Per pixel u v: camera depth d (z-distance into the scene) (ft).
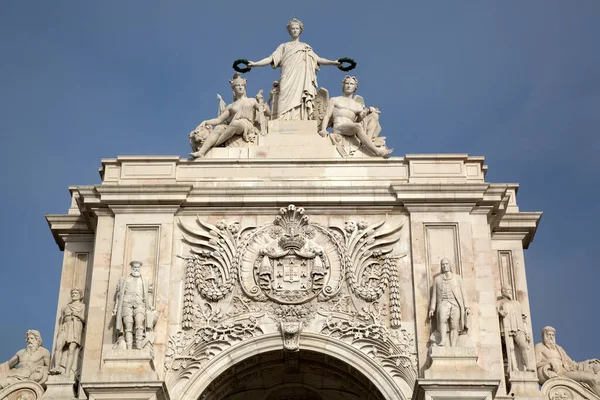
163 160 66.18
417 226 63.67
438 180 65.36
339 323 61.52
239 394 67.56
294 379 66.18
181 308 62.18
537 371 62.90
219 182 65.82
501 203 65.31
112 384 57.31
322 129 68.44
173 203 64.34
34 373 62.95
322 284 62.39
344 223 64.13
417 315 61.31
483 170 66.80
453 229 63.67
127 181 65.57
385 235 63.67
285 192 64.39
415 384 58.03
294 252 63.05
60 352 62.34
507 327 62.90
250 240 63.67
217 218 64.49
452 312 59.93
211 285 62.64
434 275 62.34
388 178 65.77
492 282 62.69
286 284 62.39
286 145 67.87
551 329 64.39
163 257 63.10
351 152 67.72
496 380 56.90
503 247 67.31
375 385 60.23
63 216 67.51
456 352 58.65
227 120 69.51
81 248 67.36
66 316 63.26
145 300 60.90
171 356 60.80
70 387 61.11
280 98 70.38
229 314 61.93
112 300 62.03
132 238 63.72
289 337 61.21
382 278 62.54
